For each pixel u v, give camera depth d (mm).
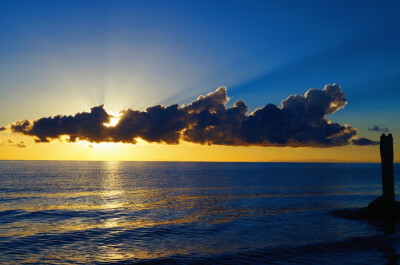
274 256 22078
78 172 168375
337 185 91000
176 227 32781
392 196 38812
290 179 120000
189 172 185125
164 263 20641
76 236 28328
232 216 39875
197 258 21625
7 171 168625
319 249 23828
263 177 134500
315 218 38031
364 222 35094
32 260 21141
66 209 45281
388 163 39094
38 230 30562
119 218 38406
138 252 23344
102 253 23031
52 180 105562
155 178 124688
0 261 20719
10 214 39969
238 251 23281
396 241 26375
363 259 21391
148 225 33781
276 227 32812
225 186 87625
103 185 89312
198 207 48438
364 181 108125
